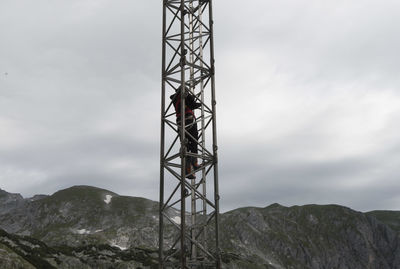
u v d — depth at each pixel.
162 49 14.41
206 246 12.98
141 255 96.31
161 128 13.58
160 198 13.08
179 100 13.70
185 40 14.77
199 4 15.09
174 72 13.84
